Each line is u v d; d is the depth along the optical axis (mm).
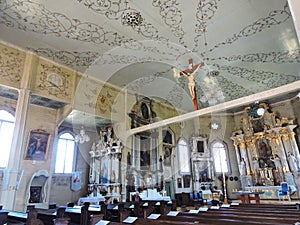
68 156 10477
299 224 2678
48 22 6680
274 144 13266
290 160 12336
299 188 11703
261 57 8742
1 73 7125
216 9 6297
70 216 3840
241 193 9906
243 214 4020
